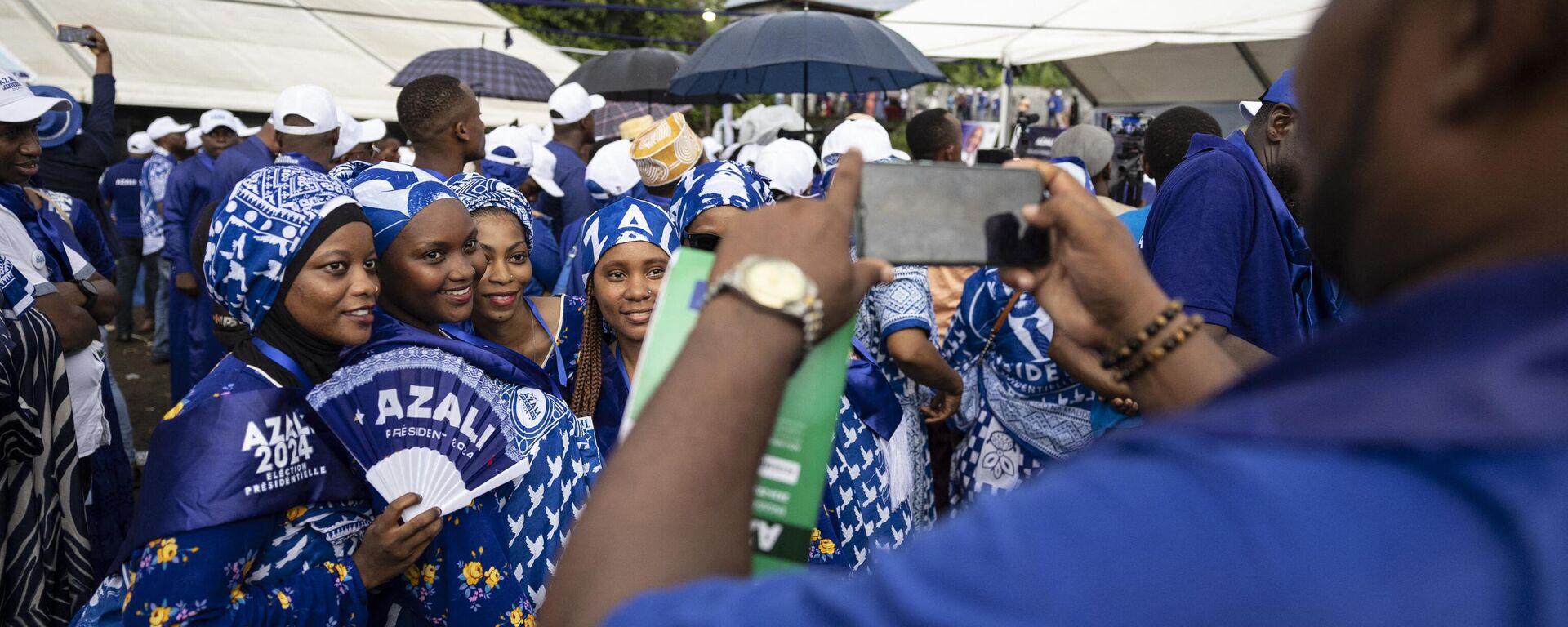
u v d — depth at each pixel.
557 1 12.36
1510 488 0.45
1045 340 3.10
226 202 1.92
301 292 1.89
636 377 0.76
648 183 3.90
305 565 1.83
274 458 1.76
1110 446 0.53
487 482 1.95
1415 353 0.49
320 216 1.90
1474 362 0.48
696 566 0.59
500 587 2.00
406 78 10.37
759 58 7.21
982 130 10.95
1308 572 0.44
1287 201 2.61
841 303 0.71
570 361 2.71
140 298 11.09
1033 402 3.18
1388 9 0.55
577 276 3.47
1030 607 0.46
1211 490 0.47
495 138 6.54
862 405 2.59
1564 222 0.50
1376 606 0.44
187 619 1.65
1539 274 0.49
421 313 2.21
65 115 5.96
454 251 2.21
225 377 1.87
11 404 2.45
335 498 1.85
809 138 7.91
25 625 2.52
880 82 8.38
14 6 11.02
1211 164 2.44
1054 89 22.81
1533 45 0.50
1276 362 0.55
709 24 23.97
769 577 0.56
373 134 7.29
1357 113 0.56
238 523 1.71
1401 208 0.54
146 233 8.60
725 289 0.69
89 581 2.75
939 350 3.59
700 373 0.64
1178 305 0.90
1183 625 0.45
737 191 2.87
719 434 0.63
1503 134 0.51
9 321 2.55
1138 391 0.92
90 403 3.29
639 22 24.08
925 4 10.40
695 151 3.91
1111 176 5.95
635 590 0.57
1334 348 0.52
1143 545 0.46
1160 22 8.80
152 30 11.62
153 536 1.68
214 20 12.21
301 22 12.89
